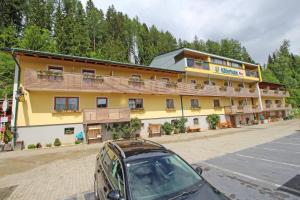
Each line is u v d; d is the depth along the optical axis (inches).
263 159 403.9
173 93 954.7
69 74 677.9
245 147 543.2
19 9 1534.2
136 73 917.2
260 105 1556.3
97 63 781.3
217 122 1159.0
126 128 788.6
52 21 1700.3
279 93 1850.4
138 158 158.1
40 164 414.9
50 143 649.6
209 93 1130.7
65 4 2028.8
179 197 127.0
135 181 137.8
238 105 1311.5
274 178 290.0
